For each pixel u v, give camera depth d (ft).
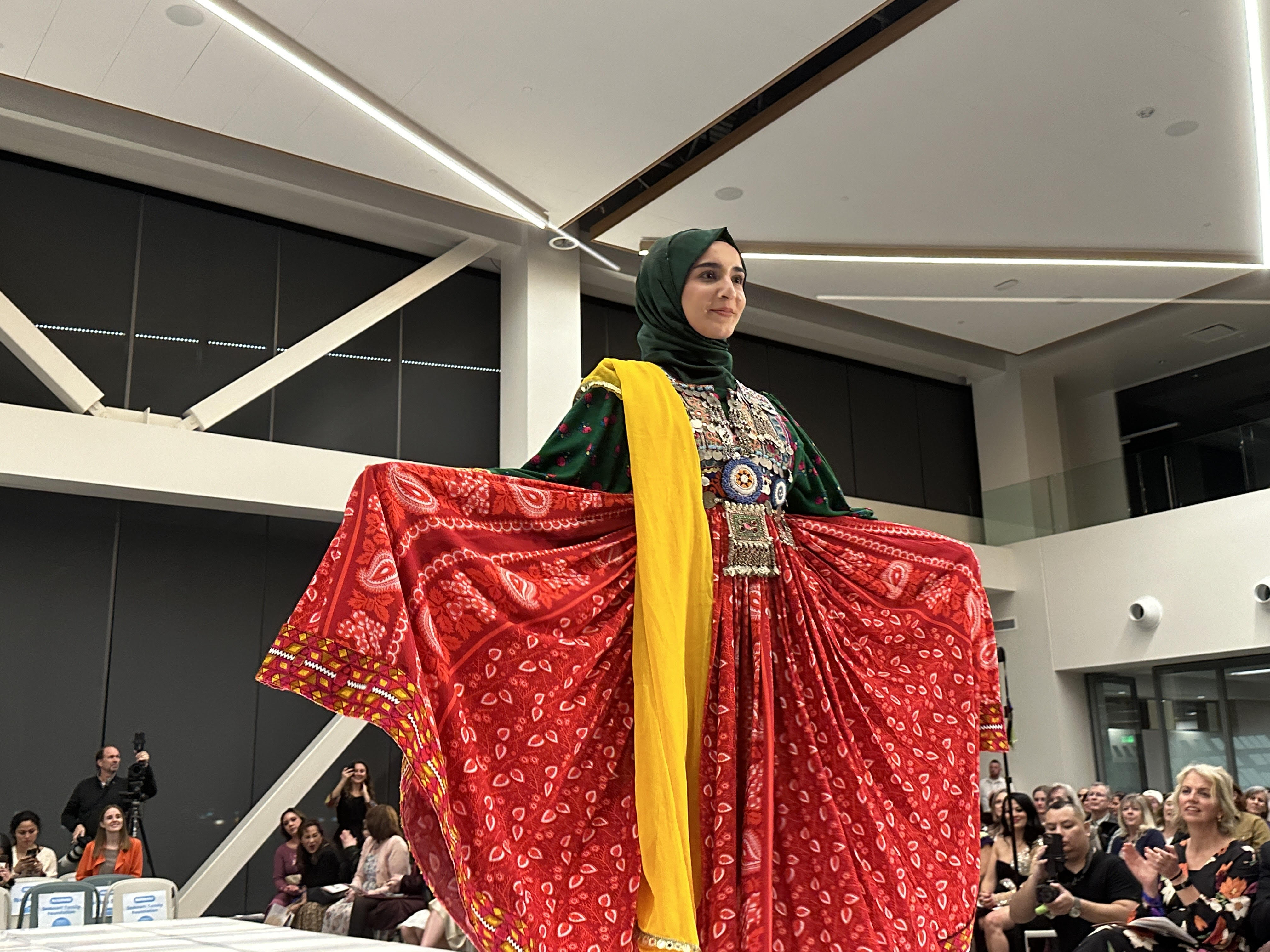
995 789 26.00
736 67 24.41
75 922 17.22
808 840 4.63
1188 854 14.16
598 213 34.78
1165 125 27.22
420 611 4.20
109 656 29.50
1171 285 37.09
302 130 27.17
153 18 22.50
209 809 30.04
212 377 31.96
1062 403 50.67
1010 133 27.53
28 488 28.66
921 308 39.50
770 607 4.98
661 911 4.08
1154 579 39.01
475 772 4.06
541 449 4.93
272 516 32.55
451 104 25.99
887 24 24.26
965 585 5.65
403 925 19.84
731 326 5.33
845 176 29.55
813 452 5.82
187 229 32.45
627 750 4.52
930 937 4.68
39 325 29.73
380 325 35.17
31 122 28.19
